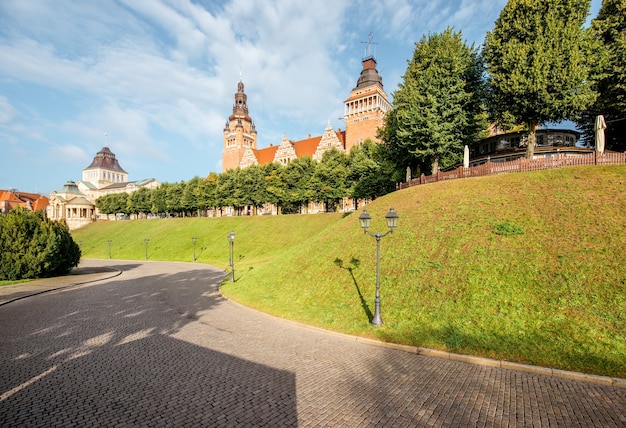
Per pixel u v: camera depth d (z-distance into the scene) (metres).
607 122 32.22
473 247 15.40
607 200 15.38
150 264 48.66
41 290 23.55
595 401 7.31
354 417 6.62
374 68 76.94
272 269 23.72
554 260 13.06
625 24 27.84
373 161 44.94
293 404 7.15
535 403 7.23
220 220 67.31
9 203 107.75
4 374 8.77
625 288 10.97
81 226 100.00
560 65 24.02
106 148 156.75
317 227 50.31
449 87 30.20
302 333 12.71
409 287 14.48
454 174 25.36
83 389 7.89
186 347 11.01
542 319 10.90
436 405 7.12
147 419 6.55
